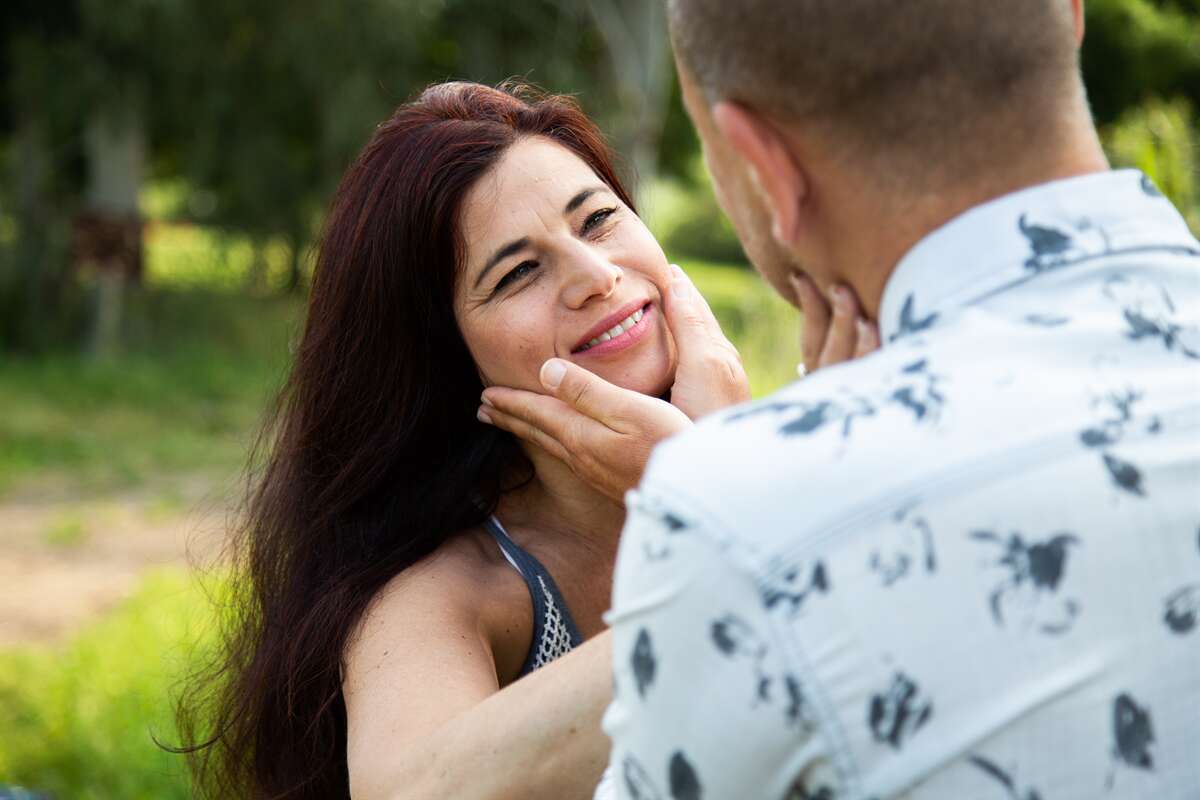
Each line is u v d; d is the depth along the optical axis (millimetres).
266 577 1910
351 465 1836
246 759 1904
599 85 14625
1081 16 1123
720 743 955
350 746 1532
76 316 13664
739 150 1083
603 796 1201
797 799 966
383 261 1802
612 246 1806
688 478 989
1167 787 947
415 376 1838
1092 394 990
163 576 6598
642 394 1771
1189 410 1007
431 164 1770
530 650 1737
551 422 1701
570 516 1818
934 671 919
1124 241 1049
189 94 12477
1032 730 921
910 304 1056
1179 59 15633
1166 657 952
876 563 930
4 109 14195
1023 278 1031
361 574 1733
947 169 1035
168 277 17109
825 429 980
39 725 4484
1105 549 946
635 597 996
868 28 995
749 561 939
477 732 1322
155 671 4676
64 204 14195
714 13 1057
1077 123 1056
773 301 10703
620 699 1029
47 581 6926
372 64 12648
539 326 1750
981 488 943
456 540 1791
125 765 4074
